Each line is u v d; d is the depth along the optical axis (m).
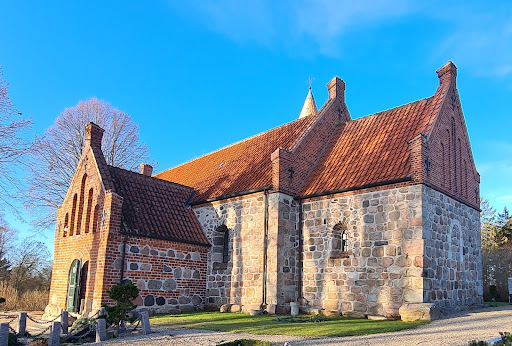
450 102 20.30
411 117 20.23
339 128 23.58
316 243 19.06
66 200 23.17
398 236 16.34
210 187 24.22
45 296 32.31
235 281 20.50
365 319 16.08
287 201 19.83
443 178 18.25
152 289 19.59
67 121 37.47
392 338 10.95
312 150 21.86
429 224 16.36
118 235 18.91
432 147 17.59
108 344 11.88
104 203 19.33
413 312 14.54
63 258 22.02
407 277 15.77
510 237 43.59
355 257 17.55
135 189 21.94
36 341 13.73
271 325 14.55
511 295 25.75
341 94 25.20
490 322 12.86
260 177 21.34
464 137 21.55
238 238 20.89
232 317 17.39
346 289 17.58
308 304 18.75
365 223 17.50
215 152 30.41
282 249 19.11
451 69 20.70
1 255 47.56
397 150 18.56
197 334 13.21
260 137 27.12
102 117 39.28
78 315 18.89
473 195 21.61
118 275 18.59
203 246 22.12
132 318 15.32
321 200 19.28
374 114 22.48
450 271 17.69
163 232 20.58
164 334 13.42
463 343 9.55
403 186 16.61
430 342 9.93
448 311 15.70
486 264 32.72
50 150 36.28
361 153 20.12
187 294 20.97
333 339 11.24
